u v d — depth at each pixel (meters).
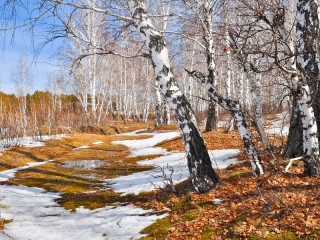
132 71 55.28
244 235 5.75
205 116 45.25
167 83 8.27
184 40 17.95
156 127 34.31
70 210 9.11
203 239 5.98
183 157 15.55
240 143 16.78
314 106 8.00
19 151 20.28
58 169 16.05
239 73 20.97
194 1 14.28
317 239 5.22
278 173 8.41
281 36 7.05
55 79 51.31
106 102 64.94
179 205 7.92
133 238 6.55
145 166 15.43
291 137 10.17
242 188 7.99
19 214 8.66
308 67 7.71
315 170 7.72
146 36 8.29
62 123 33.16
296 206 6.36
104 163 17.80
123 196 10.13
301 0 7.66
